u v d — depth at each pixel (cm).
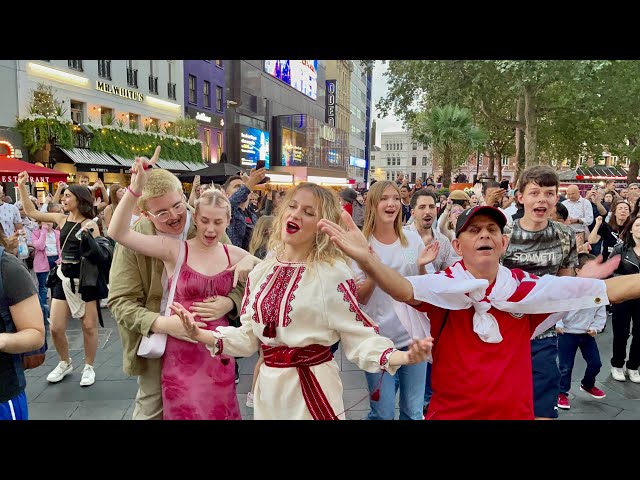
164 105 2608
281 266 219
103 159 2020
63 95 1923
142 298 275
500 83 1906
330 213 216
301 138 4528
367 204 324
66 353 473
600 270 231
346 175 5925
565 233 326
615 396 445
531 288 205
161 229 276
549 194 317
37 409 399
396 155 10406
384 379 295
